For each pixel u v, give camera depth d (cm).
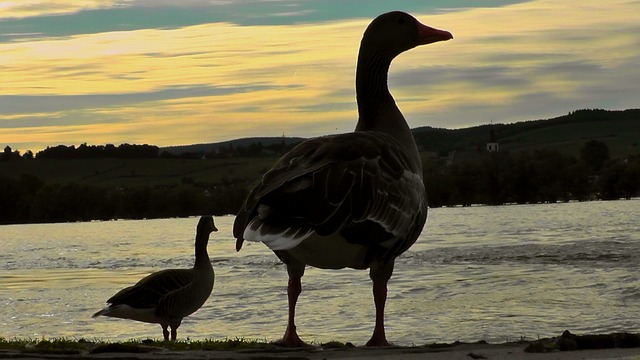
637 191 16038
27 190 17000
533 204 15412
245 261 4672
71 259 5438
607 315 2161
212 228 1487
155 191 16825
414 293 2811
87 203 16488
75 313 2569
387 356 743
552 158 15812
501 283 3031
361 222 771
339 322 2172
